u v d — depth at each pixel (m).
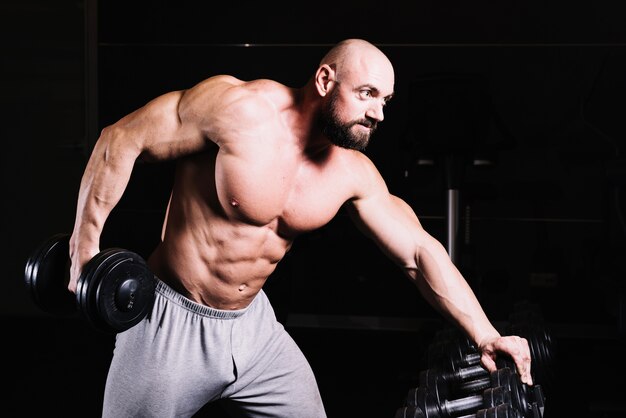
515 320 2.95
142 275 1.51
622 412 2.88
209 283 1.58
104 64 5.02
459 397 2.24
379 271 4.85
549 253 4.67
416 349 4.19
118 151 1.49
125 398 1.58
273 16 4.87
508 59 4.72
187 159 1.57
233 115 1.46
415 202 4.81
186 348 1.57
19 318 4.99
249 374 1.67
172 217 1.60
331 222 4.86
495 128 4.73
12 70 5.07
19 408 3.03
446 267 1.68
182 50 4.95
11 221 5.09
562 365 3.77
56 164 5.12
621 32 4.63
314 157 1.57
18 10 5.04
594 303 4.69
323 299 4.89
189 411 1.64
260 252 1.58
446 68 4.76
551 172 4.73
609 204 4.33
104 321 1.46
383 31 4.79
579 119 4.69
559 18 4.67
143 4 4.95
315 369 3.74
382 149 4.82
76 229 1.53
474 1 4.71
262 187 1.50
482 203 4.77
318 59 4.86
